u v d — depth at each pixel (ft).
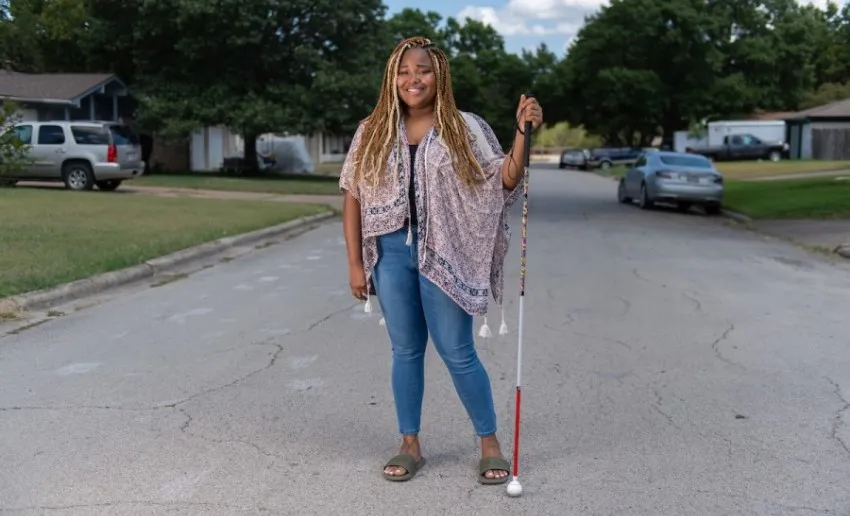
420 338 14.02
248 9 100.32
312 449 15.51
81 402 18.24
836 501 13.29
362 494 13.55
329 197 80.38
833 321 26.50
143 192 78.28
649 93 187.62
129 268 34.42
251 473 14.39
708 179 67.15
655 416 17.35
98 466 14.66
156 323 26.20
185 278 35.12
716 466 14.70
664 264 38.93
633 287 32.60
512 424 16.88
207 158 130.93
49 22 124.88
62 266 32.58
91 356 22.16
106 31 107.04
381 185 13.16
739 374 20.48
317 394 18.83
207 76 106.73
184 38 101.76
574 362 21.52
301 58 104.17
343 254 43.16
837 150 162.20
